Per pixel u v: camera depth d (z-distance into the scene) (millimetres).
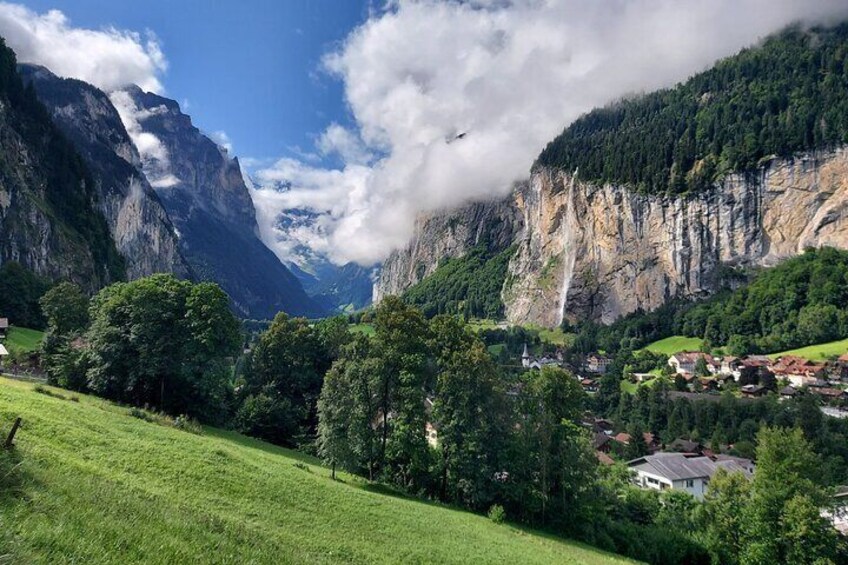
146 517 17203
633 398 145125
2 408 33000
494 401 57594
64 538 12539
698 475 87125
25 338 98938
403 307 65188
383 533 34938
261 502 33219
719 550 55219
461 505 55688
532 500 55375
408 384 57344
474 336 63469
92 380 61344
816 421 106000
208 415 67688
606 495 65562
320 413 56500
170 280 68500
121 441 34812
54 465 22656
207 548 16094
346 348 67812
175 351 64250
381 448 58719
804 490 52062
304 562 19359
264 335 81188
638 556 54531
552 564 37469
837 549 51406
